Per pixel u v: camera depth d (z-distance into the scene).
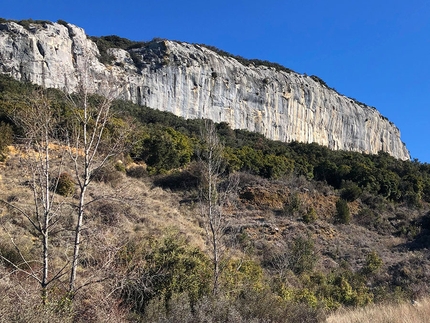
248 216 25.98
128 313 7.97
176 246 10.06
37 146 7.73
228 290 9.75
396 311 8.48
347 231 28.02
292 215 27.94
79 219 7.60
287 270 18.16
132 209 16.03
